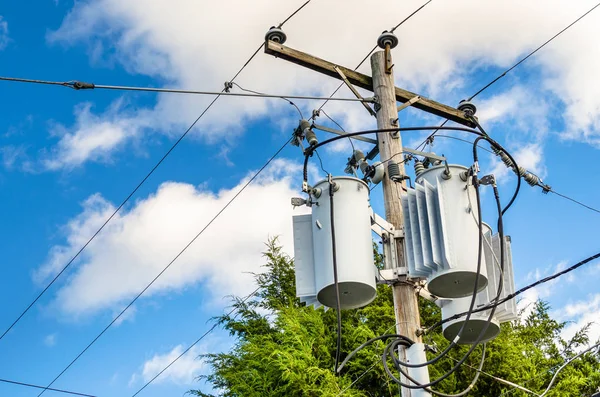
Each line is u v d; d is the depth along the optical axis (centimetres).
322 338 1337
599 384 1355
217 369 1415
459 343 834
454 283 751
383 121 942
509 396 1254
